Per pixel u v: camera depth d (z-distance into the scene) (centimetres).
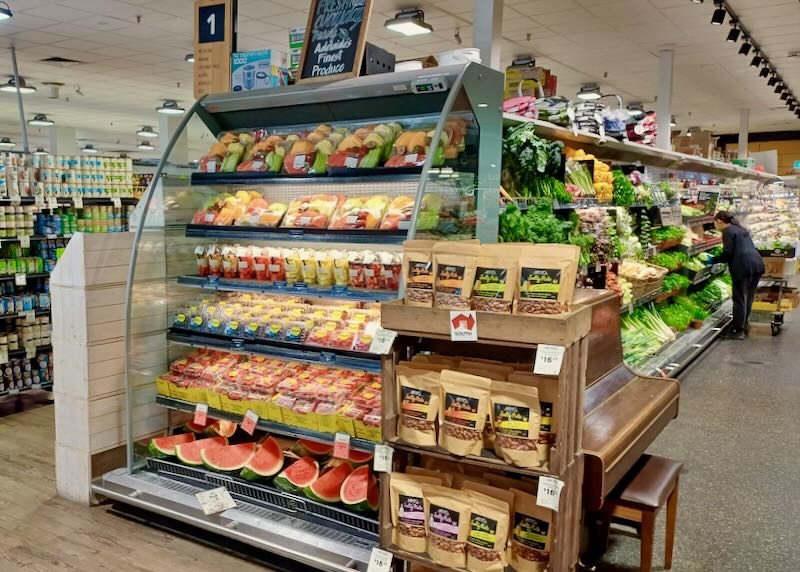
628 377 350
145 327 378
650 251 664
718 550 331
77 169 670
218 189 408
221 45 397
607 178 562
